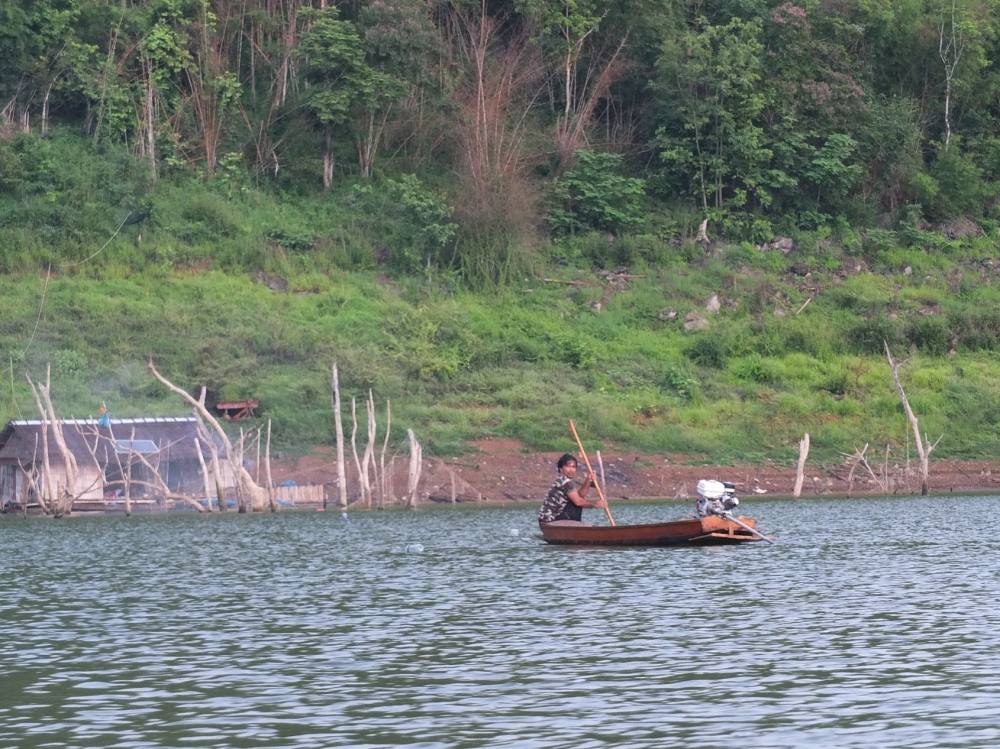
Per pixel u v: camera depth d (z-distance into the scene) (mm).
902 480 125938
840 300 167375
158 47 169375
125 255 154500
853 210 182750
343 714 31672
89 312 141000
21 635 43562
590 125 185000
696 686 34219
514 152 169625
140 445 106688
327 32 170000
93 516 100812
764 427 135625
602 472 94500
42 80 167375
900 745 28062
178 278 153250
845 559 63531
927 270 177000
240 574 60562
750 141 176375
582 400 135000
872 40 194125
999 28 199875
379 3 173375
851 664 36750
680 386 144000
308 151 176375
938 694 32844
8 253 150125
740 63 176125
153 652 40125
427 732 29812
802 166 180625
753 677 35219
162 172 168250
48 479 99812
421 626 44344
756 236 176625
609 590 52750
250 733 29984
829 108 181625
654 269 169500
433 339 146125
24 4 168250
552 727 30094
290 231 163125
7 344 132625
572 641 40938
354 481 114625
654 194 179500
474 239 163250
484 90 173500
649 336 155875
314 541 77375
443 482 117250
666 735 29250
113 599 52281
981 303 171250
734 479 123875
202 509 101688
